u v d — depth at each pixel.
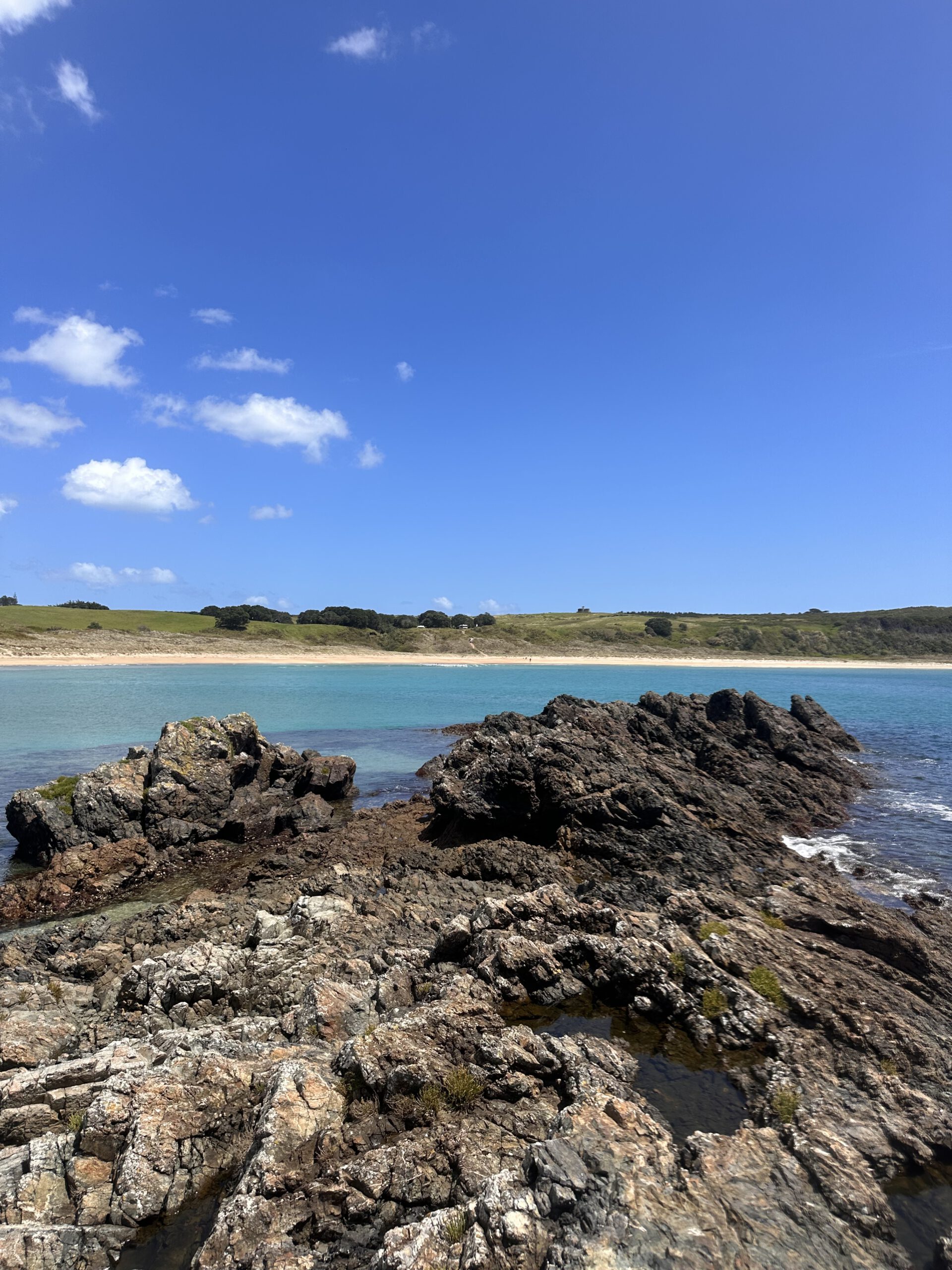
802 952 15.56
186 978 14.64
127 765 29.73
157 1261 8.72
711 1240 7.83
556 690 89.31
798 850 27.11
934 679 122.25
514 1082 11.32
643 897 19.25
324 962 16.05
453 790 27.47
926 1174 9.98
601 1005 14.57
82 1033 13.76
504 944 15.06
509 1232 7.87
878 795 36.44
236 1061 11.38
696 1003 14.00
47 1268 8.52
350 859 24.92
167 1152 9.87
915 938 16.22
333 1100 10.53
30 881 24.16
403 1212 9.02
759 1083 12.04
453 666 134.50
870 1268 8.00
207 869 26.42
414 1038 11.77
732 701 46.09
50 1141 10.18
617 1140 9.33
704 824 27.75
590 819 25.52
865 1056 12.41
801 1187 9.07
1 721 56.31
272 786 34.75
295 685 91.94
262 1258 8.27
